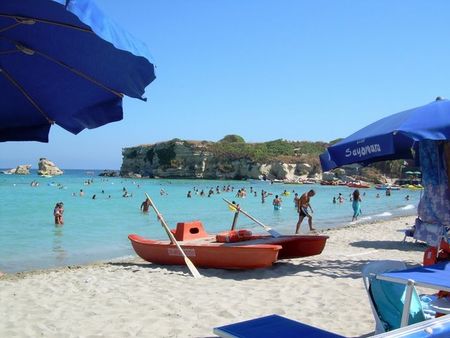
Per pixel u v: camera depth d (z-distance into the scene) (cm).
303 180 11856
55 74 357
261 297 809
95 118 380
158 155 14512
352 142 676
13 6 269
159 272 1079
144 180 12294
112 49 282
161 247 1163
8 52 344
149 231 2266
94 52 302
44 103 390
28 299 834
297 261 1174
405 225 2208
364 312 705
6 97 389
